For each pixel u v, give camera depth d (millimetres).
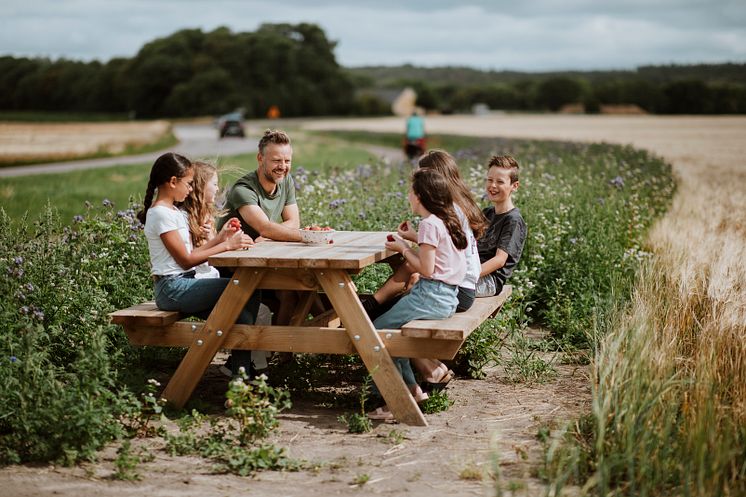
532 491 3684
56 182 20141
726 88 143875
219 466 4047
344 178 10188
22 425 4180
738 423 4082
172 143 51281
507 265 5918
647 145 40344
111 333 5758
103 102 150750
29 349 4422
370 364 4836
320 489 3783
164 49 143625
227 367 5387
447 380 5371
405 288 5641
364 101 153250
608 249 7672
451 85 190500
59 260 6039
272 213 6031
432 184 4992
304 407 5184
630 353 4531
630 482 3566
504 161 5941
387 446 4418
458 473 3984
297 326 5293
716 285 5926
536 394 5367
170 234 5141
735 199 14453
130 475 3867
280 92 142375
